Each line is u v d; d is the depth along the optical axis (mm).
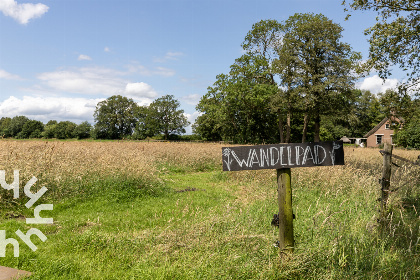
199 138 77562
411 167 8125
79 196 7688
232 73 48094
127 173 8984
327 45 37750
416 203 6504
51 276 3469
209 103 56062
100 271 3629
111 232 5188
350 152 20422
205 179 12016
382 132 56438
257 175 10625
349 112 40500
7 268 3607
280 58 40656
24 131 103312
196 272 3443
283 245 3529
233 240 4258
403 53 10734
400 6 10461
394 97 11547
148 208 7133
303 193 8164
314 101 38250
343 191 8133
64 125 100188
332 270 3447
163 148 19922
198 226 4781
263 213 6102
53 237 4980
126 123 99062
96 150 14078
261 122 55312
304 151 3395
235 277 3393
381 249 4117
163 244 4305
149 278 3342
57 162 8734
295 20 41531
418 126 31047
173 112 88438
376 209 6031
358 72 11672
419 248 4320
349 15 11328
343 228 4633
